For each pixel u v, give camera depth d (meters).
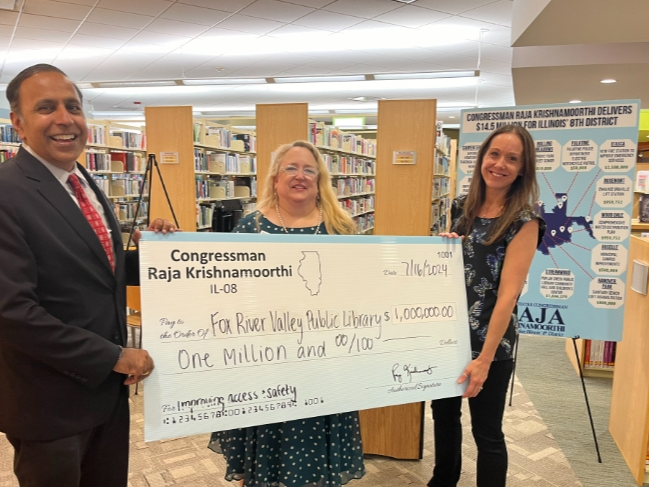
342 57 6.78
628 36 3.77
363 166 7.60
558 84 5.35
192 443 2.52
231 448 1.49
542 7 3.18
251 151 6.50
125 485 1.39
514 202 1.63
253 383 1.35
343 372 1.45
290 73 7.93
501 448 1.70
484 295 1.66
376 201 2.25
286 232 1.57
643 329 2.27
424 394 1.54
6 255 1.07
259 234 1.38
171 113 3.41
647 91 5.70
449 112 11.58
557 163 2.33
